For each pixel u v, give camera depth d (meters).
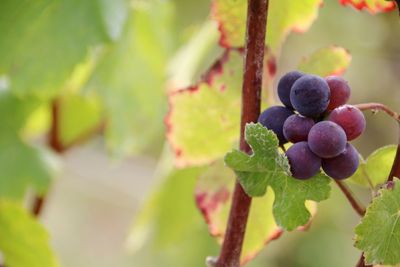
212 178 0.69
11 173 0.95
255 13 0.58
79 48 0.83
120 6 0.84
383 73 1.46
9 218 0.84
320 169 0.58
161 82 0.98
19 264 0.86
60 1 0.83
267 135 0.56
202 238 1.43
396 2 0.60
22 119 0.96
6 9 0.83
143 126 0.99
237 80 0.67
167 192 1.08
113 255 2.06
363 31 1.36
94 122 1.06
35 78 0.83
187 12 1.41
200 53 1.04
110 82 0.96
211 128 0.69
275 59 0.68
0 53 0.83
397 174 0.59
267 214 0.68
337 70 0.66
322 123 0.56
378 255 0.58
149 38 0.97
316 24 1.37
